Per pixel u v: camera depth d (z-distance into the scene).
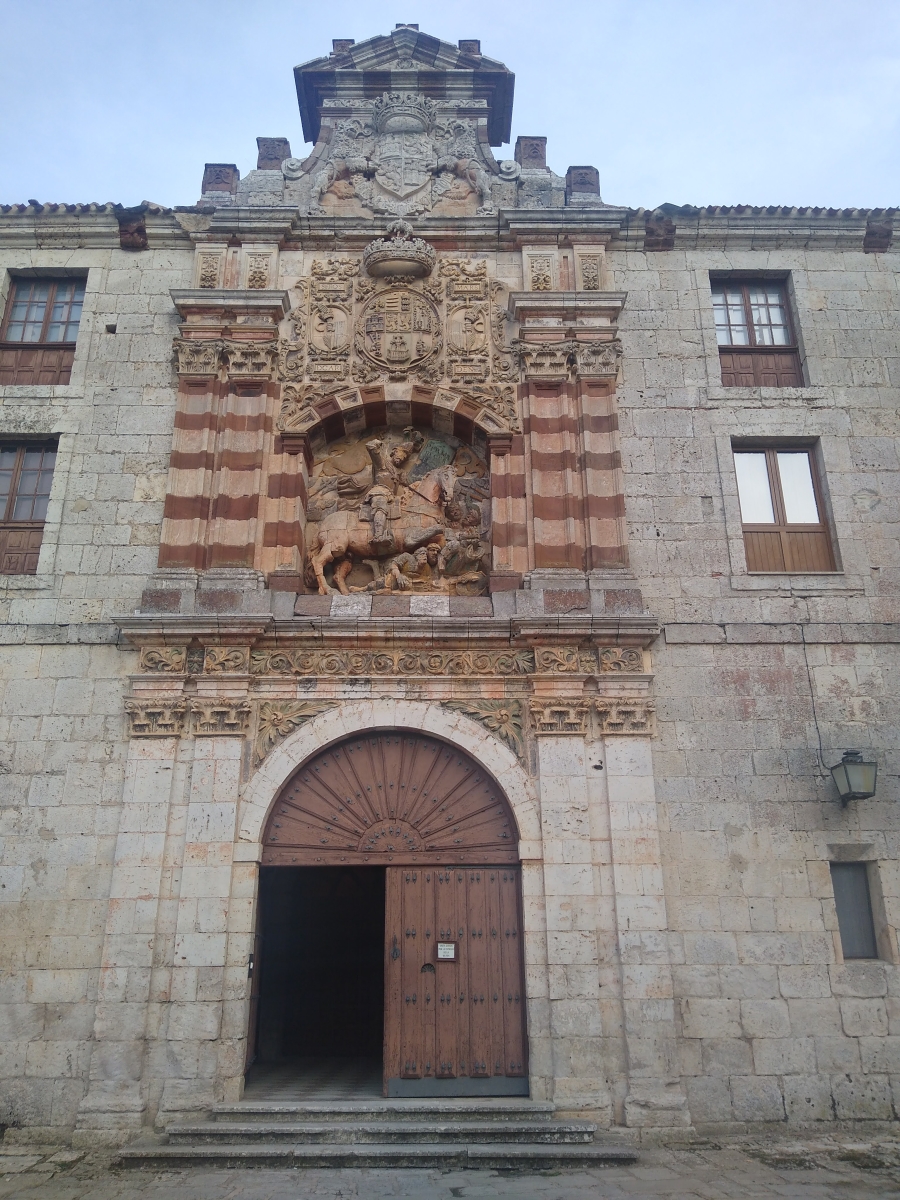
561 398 14.47
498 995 11.82
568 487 13.95
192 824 12.09
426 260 15.16
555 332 14.86
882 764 12.77
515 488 14.14
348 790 12.68
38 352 15.35
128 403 14.62
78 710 12.80
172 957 11.57
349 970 16.95
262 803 12.31
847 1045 11.54
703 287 15.50
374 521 14.00
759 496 14.55
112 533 13.84
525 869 12.10
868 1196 8.83
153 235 15.62
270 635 12.94
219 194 16.02
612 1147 10.16
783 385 15.28
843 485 14.36
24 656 13.07
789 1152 10.42
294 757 12.55
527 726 12.78
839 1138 10.91
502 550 13.78
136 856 11.98
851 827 12.45
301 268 15.48
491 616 13.34
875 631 13.40
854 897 12.43
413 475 14.98
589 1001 11.45
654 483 14.23
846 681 13.15
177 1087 10.98
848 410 14.79
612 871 12.03
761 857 12.29
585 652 13.05
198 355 14.61
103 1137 10.73
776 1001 11.68
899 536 14.08
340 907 17.28
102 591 13.48
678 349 15.07
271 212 15.42
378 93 17.00
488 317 15.14
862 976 11.81
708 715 12.90
